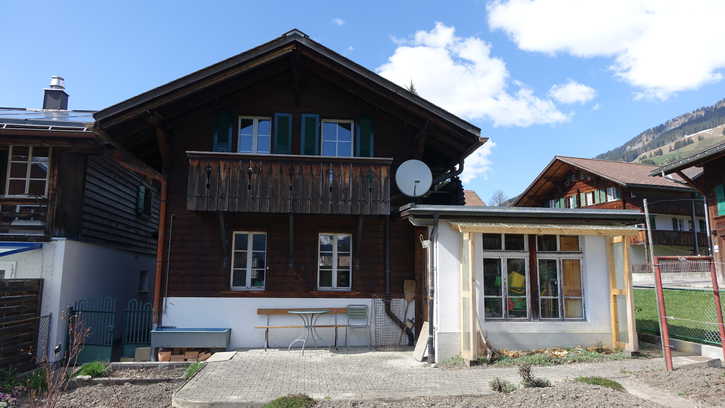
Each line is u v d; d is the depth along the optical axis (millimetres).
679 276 15797
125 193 14562
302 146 11828
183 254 10992
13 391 7738
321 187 10656
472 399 6406
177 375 8672
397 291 11422
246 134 11977
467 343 9117
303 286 11180
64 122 10531
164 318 10711
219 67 10531
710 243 19625
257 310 10898
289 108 12031
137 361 10125
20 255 10211
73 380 8156
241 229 11211
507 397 6156
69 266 10633
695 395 6500
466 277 9227
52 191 10555
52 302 10117
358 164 10836
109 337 10359
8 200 10391
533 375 7711
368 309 11258
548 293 9812
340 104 12203
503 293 9664
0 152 10812
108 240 13312
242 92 11938
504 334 9461
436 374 8172
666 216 29172
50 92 15320
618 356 9062
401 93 11164
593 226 9578
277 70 11828
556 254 9922
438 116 11312
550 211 9641
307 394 6895
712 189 19656
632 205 27656
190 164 10383
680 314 12430
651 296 15047
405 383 7551
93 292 12039
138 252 15852
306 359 9578
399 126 12328
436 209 9391
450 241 9570
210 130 11641
